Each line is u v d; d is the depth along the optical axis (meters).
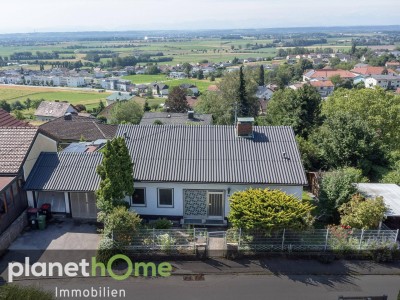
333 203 22.02
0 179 20.95
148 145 24.34
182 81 187.75
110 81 188.62
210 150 23.80
